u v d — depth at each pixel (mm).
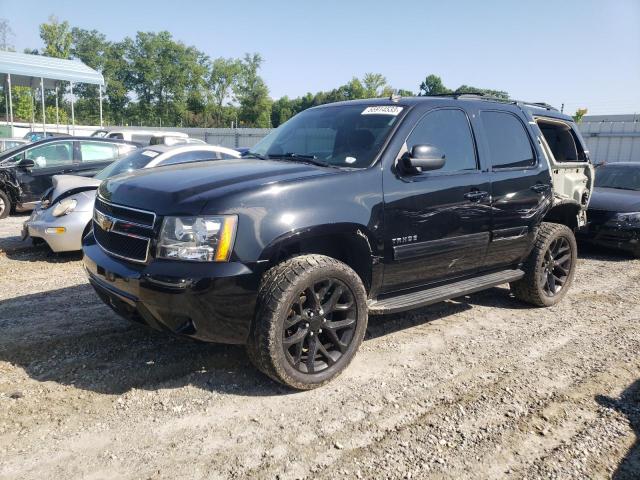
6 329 4461
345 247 3877
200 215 3184
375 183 3789
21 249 7617
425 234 4082
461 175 4379
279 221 3318
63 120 55875
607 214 8234
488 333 4785
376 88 78125
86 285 5828
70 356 3965
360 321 3727
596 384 3828
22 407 3232
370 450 2928
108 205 3664
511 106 5246
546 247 5312
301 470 2736
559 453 2971
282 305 3279
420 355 4238
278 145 4621
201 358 3988
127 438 2961
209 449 2885
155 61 76688
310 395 3510
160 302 3199
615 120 21359
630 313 5508
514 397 3594
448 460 2865
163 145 8305
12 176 10461
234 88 81000
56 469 2676
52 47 62688
